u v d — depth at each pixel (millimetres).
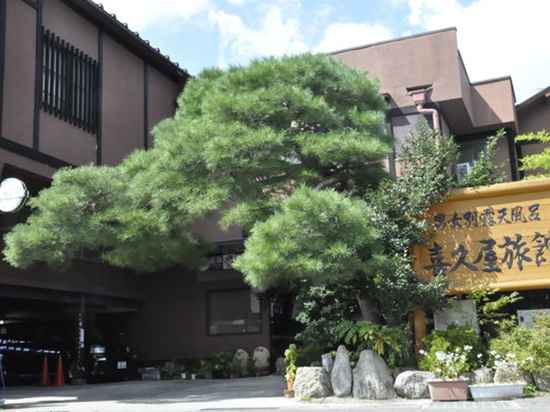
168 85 22156
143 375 19766
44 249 12672
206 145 11336
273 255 10039
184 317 20688
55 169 16797
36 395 15047
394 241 11922
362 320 12773
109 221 12758
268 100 11703
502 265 11930
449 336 11414
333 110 12164
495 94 19875
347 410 9664
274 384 15164
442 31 18062
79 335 19984
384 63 18406
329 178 13172
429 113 17453
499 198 12117
